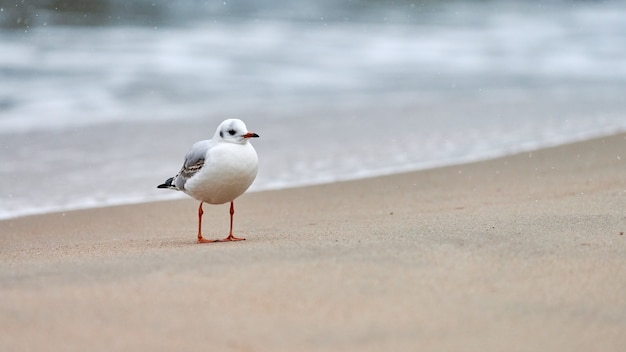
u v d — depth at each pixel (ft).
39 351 18.24
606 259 25.20
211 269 24.06
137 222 39.14
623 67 89.30
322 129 61.57
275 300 21.15
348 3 128.47
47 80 76.38
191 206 42.45
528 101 72.23
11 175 48.67
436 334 19.02
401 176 47.73
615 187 40.88
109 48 91.35
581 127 60.49
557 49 100.12
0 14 99.35
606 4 134.00
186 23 107.76
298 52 95.76
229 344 18.54
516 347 18.39
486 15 125.49
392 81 82.02
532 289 22.12
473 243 27.53
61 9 104.12
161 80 78.79
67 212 41.34
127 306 20.89
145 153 54.34
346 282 22.56
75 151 54.65
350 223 34.99
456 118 65.21
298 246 27.40
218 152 30.68
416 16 122.72
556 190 41.42
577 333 19.17
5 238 36.04
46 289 22.44
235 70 84.64
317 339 18.76
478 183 45.16
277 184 46.50
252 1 123.54
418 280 22.77
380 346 18.38
